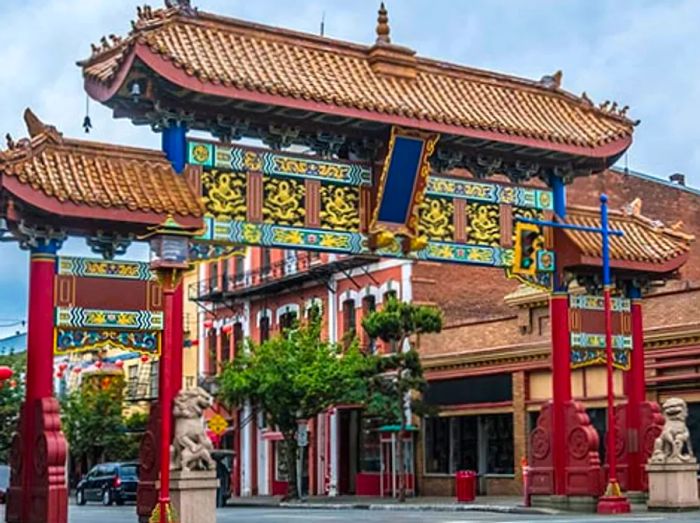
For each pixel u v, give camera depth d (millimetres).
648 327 36844
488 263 27422
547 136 27156
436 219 26859
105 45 24391
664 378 35188
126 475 46812
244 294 56875
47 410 21422
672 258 29828
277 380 44594
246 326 57938
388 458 47375
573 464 28203
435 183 26906
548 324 41125
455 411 44562
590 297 29344
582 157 28188
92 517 31672
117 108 23953
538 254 28312
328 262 50344
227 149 24297
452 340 45406
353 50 26500
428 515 29688
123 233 22938
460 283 48906
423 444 46031
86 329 22297
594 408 38594
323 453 51375
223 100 23469
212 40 24547
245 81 23344
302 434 47469
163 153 23781
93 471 48812
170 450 21797
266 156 24750
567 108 28766
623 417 30031
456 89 27359
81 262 22422
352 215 25703
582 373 39094
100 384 64312
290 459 45938
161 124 23844
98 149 23094
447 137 26203
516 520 24875
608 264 28500
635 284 30250
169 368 19781
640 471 29484
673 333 35062
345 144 26188
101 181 22500
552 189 28922
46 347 21922
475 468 43812
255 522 25797
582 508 27766
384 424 46812
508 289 50000
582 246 28312
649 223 30547
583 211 29734
